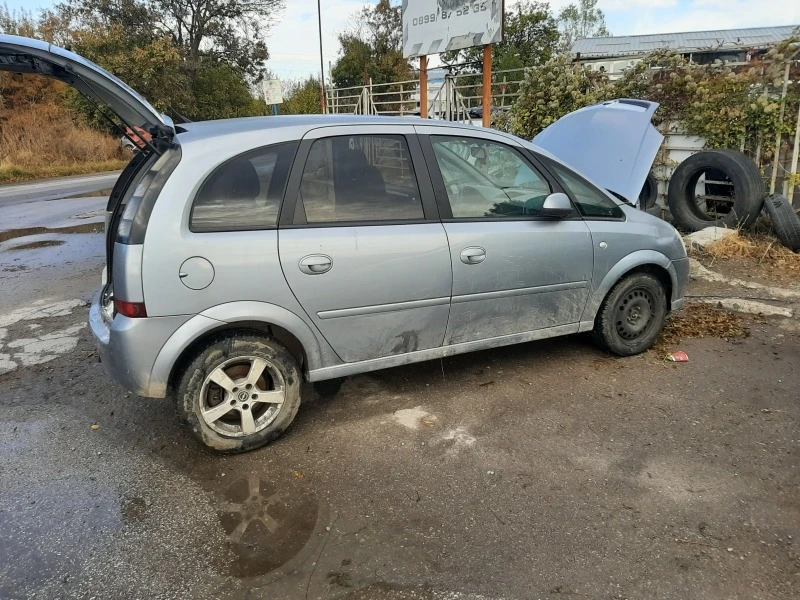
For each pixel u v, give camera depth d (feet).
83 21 110.32
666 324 16.43
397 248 11.02
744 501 9.10
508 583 7.61
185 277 9.55
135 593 7.58
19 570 8.00
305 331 10.64
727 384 12.92
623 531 8.52
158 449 10.99
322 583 7.68
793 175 24.43
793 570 7.73
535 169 12.86
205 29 117.60
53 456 10.78
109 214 11.82
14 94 98.89
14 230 35.40
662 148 28.30
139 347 9.53
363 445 10.93
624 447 10.64
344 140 10.95
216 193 9.86
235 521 8.93
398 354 11.73
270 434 10.85
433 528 8.67
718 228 23.89
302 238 10.29
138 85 103.86
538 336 13.20
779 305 17.57
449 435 11.19
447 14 34.06
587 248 13.08
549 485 9.61
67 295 20.95
